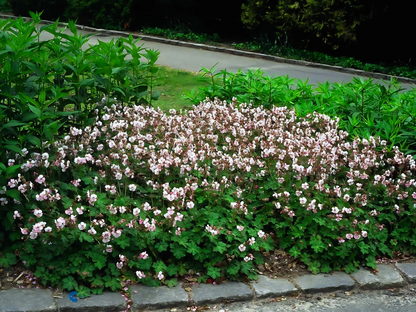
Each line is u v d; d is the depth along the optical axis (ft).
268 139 17.03
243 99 22.89
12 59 13.79
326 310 12.17
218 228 13.12
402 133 18.93
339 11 49.90
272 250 14.16
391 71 48.06
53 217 12.21
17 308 10.53
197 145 16.40
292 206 14.58
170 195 13.05
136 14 59.72
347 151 18.38
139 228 12.38
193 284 12.46
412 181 15.85
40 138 13.99
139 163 14.70
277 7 52.34
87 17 60.85
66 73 15.97
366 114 22.00
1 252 12.26
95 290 11.59
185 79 33.12
